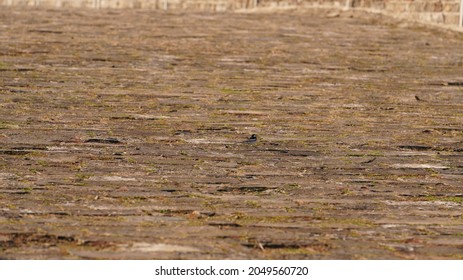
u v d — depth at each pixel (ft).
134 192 97.81
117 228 86.07
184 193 98.27
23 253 79.00
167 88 159.33
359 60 202.69
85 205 92.73
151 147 117.91
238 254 80.43
